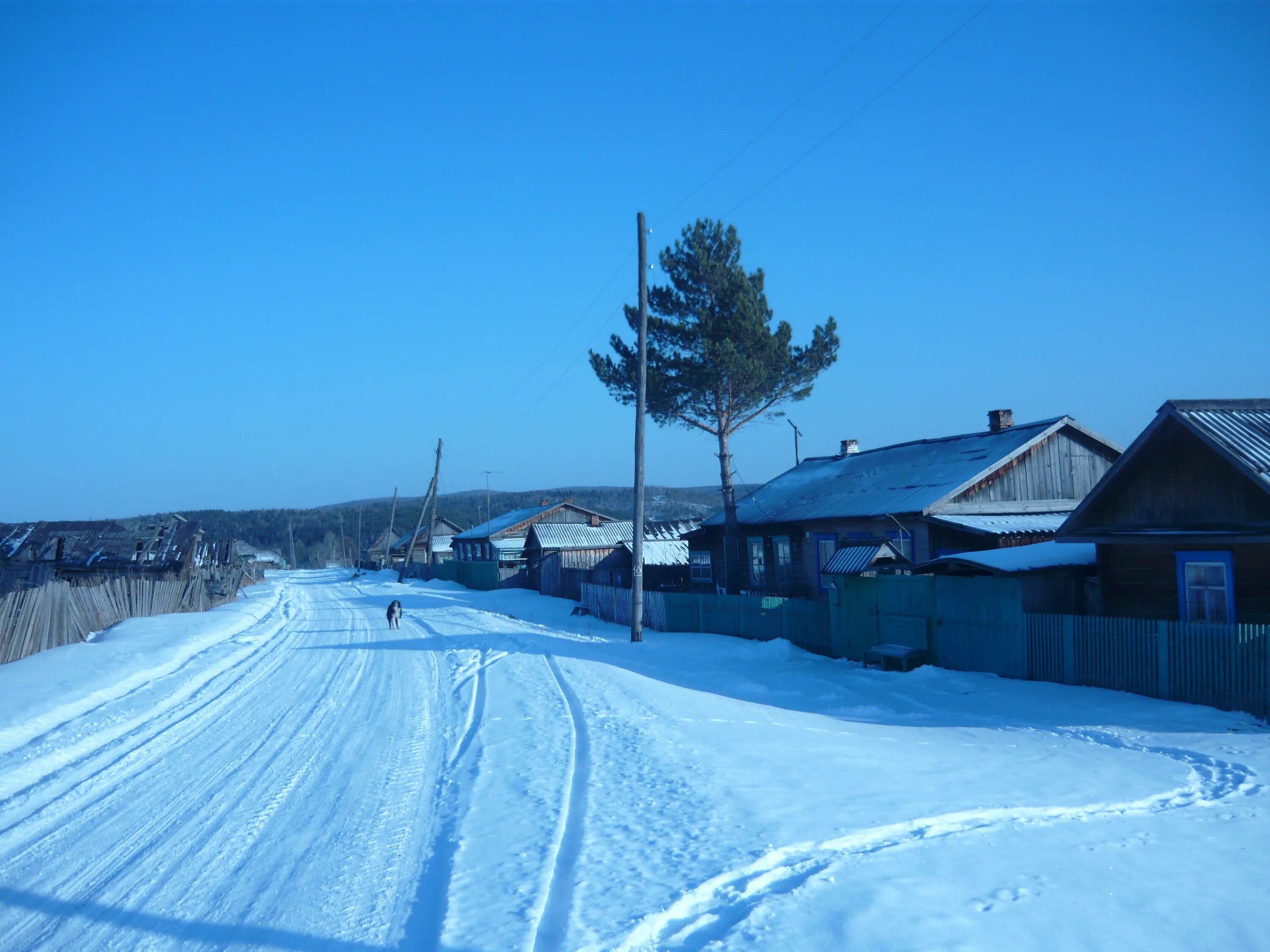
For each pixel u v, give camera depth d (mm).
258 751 12477
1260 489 13359
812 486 32312
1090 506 16016
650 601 28562
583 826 7914
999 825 7645
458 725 13461
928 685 15750
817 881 6273
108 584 30625
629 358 30797
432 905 6488
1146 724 11875
